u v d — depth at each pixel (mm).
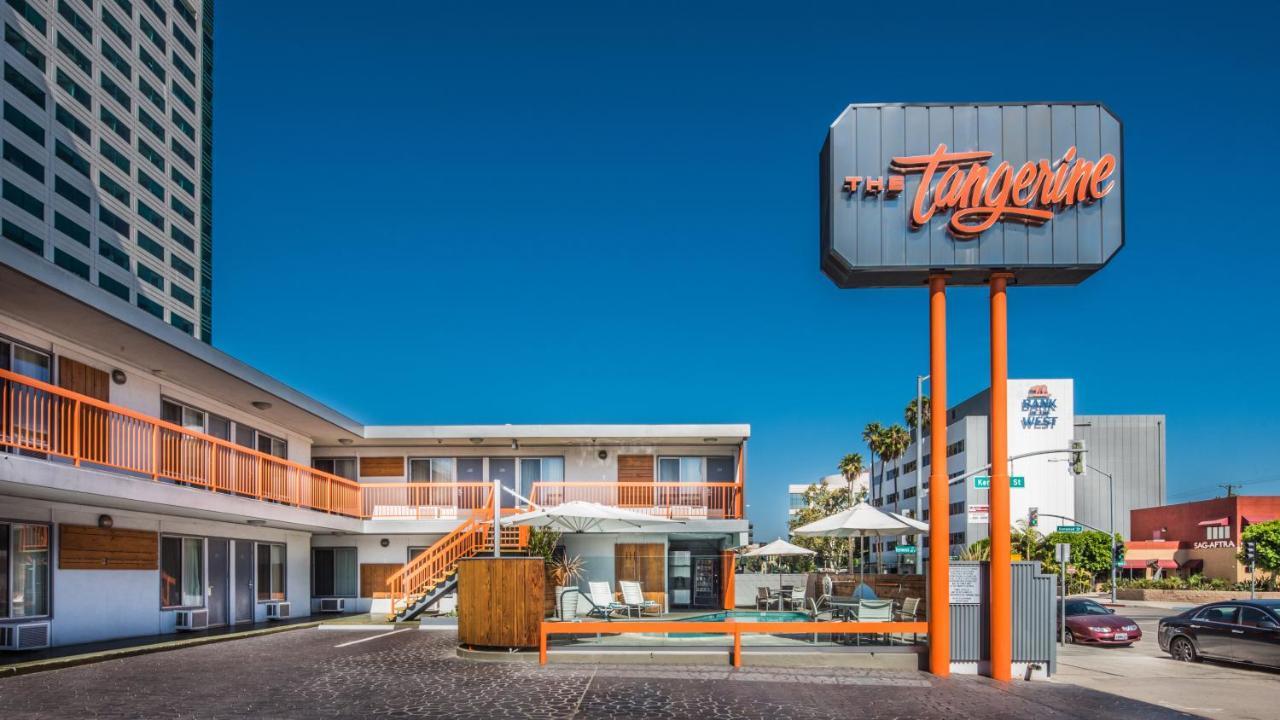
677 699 12062
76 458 15125
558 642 16328
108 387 18562
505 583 15953
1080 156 14891
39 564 16938
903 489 109438
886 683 13836
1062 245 14727
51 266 14117
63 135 78750
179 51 99688
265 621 24891
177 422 21281
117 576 19078
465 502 29922
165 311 94750
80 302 14922
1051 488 94125
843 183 14875
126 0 89312
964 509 89562
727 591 27766
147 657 16078
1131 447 117250
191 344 18516
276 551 26594
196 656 16250
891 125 14984
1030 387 95438
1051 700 12711
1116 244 14695
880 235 14789
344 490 27781
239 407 24000
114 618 18922
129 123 89188
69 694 11781
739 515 28359
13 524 16328
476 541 26344
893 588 20938
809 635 16625
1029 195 14750
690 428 28266
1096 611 26328
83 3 82312
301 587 28078
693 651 15555
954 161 14836
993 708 11938
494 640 15836
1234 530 76625
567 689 12688
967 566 15109
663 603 27484
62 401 17016
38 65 75875
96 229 82938
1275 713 12273
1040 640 14969
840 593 23812
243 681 13086
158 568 20547
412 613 23781
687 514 28406
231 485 20531
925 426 97062
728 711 11297
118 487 16078
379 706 11156
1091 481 116500
